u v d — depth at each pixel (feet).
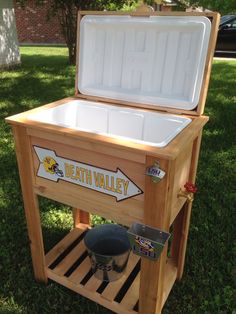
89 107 5.52
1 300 5.68
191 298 5.73
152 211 3.98
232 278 6.08
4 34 22.41
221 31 31.22
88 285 5.63
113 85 5.55
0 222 7.53
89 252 5.61
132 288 5.60
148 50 5.01
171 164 3.70
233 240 7.04
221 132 12.24
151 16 4.66
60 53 32.40
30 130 4.49
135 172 3.90
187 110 4.78
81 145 4.12
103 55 5.43
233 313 5.39
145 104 5.13
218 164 10.01
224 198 8.34
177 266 5.98
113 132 5.47
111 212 4.39
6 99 15.93
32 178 4.93
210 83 19.27
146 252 4.12
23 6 26.45
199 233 7.22
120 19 4.89
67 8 23.44
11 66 23.54
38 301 5.65
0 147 10.95
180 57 4.76
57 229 7.38
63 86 18.35
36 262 5.82
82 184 4.46
